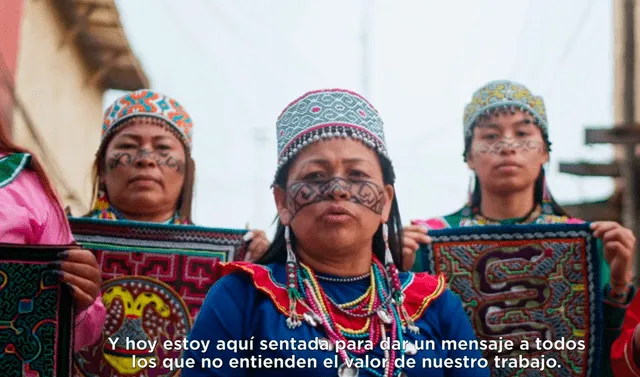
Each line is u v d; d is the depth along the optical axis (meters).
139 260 4.74
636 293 4.33
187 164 5.25
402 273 3.59
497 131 5.27
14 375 3.34
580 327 4.61
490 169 5.22
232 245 4.82
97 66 13.84
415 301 3.44
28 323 3.37
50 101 12.24
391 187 3.62
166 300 4.70
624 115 11.43
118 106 5.17
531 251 4.75
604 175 12.08
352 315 3.34
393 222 3.74
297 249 3.54
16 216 3.45
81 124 14.29
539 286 4.69
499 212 5.28
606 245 4.66
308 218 3.40
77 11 12.20
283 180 3.58
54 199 3.69
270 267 3.50
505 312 4.69
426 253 4.82
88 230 4.76
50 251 3.43
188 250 4.78
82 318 3.67
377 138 3.54
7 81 4.05
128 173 5.01
